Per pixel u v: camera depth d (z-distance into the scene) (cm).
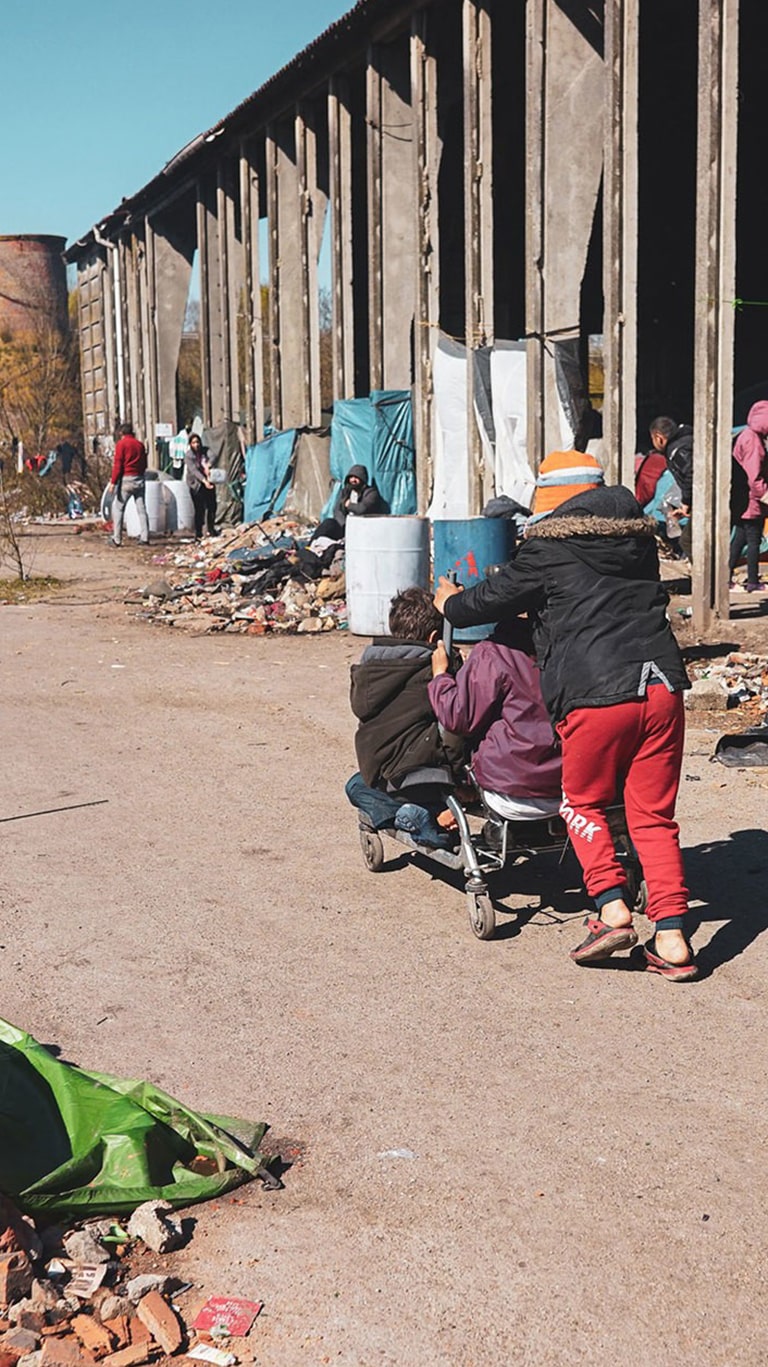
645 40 2250
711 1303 313
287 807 740
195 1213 354
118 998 492
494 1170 372
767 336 2462
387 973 512
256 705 1011
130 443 2530
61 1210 345
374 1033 460
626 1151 381
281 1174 372
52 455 4266
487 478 1814
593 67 1608
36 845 678
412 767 573
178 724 951
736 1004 481
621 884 504
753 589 1440
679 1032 459
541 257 1631
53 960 529
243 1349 299
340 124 2338
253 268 2888
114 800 758
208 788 781
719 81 1194
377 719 582
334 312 2367
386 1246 337
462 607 528
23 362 5203
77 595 1723
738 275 2459
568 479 529
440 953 532
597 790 505
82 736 916
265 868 639
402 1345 300
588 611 496
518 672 534
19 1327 302
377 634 1315
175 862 649
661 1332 303
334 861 649
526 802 534
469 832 547
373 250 2186
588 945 505
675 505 1491
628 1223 345
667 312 2602
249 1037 458
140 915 578
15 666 1193
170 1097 397
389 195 2181
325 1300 316
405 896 600
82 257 4631
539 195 1619
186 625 1417
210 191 3225
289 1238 342
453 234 2736
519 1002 485
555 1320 307
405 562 1304
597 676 489
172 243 3725
